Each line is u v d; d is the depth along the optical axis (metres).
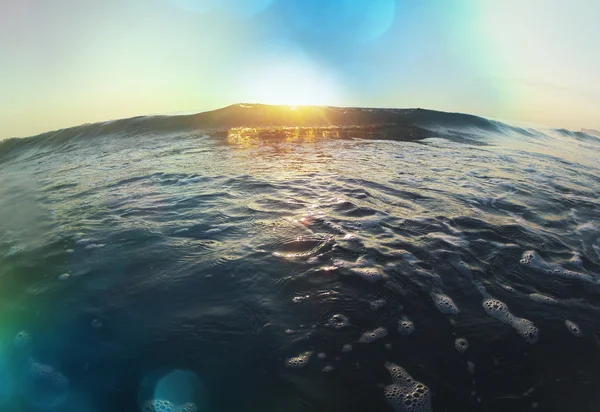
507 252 2.77
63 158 7.04
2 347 1.93
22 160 7.74
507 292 2.35
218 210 3.41
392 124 9.27
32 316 2.11
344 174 4.64
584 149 8.72
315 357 1.83
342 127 8.91
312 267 2.46
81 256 2.66
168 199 3.76
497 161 5.91
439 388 1.74
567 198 4.05
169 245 2.76
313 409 1.60
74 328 2.00
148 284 2.31
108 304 2.15
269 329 1.97
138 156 6.35
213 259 2.55
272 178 4.41
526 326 2.09
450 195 3.93
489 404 1.69
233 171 4.82
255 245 2.72
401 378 1.77
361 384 1.73
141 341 1.90
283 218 3.20
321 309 2.11
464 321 2.10
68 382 1.74
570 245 2.96
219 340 1.90
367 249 2.68
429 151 6.57
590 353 1.96
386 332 2.00
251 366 1.77
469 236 2.96
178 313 2.07
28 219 3.45
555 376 1.83
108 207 3.61
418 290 2.30
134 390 1.68
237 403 1.62
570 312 2.22
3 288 2.38
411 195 3.88
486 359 1.89
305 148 6.65
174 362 1.79
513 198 3.95
